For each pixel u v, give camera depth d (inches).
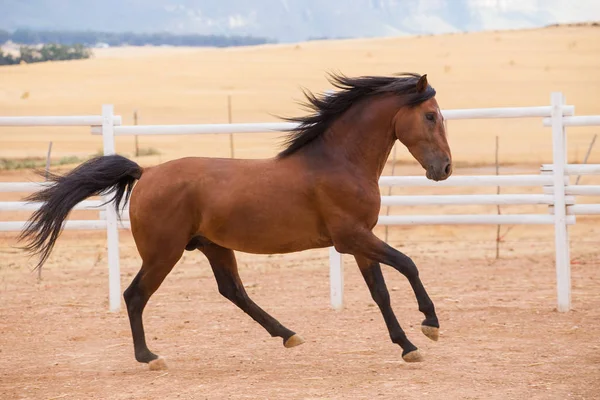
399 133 394.9
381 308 399.9
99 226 555.2
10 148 1808.6
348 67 3430.1
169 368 403.2
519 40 4330.7
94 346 460.4
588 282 631.8
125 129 554.3
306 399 333.1
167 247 398.9
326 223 393.1
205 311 552.1
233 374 384.8
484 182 526.0
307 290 628.7
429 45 4266.7
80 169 412.2
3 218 1034.7
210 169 400.5
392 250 385.7
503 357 404.2
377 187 399.5
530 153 1667.1
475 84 2869.1
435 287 623.5
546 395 331.0
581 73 3090.6
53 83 3085.6
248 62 3708.2
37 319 534.9
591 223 1080.8
